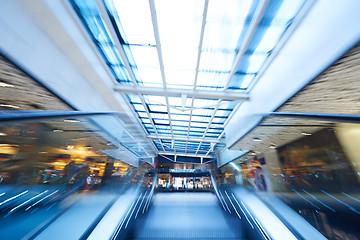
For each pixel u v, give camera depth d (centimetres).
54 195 566
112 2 563
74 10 596
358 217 459
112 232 440
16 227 370
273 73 743
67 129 719
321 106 638
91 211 495
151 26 650
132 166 1577
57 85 618
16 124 308
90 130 823
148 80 996
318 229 450
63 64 635
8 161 589
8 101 688
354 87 469
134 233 550
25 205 468
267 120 723
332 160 675
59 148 748
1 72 477
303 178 830
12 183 570
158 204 930
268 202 639
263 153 1227
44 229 380
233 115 1383
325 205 561
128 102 1280
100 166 1051
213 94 1030
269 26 607
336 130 652
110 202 582
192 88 1041
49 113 391
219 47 725
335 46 397
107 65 899
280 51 688
